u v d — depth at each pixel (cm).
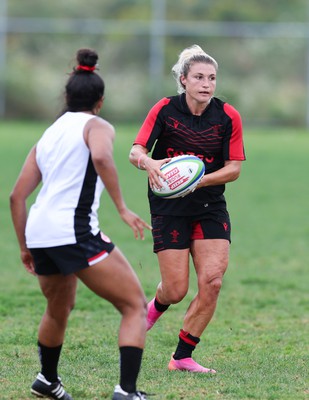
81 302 3212
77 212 1670
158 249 2194
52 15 12988
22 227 1733
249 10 13100
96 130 1673
